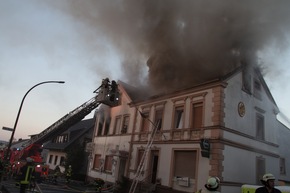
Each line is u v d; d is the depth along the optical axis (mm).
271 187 5191
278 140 20484
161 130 18453
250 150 16516
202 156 14766
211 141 14898
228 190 14375
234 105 16219
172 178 16438
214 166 14281
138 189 18234
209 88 16234
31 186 15898
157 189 17000
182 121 17422
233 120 15859
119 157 21188
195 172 15242
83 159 30047
